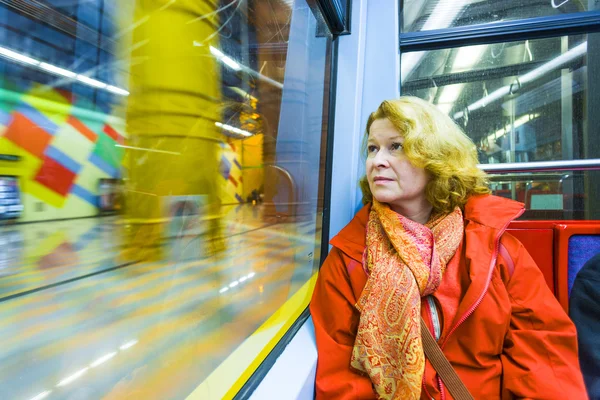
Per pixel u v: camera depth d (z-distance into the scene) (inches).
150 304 24.3
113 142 21.4
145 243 24.0
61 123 18.4
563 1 67.0
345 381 36.4
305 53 55.5
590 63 67.2
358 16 66.7
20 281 16.9
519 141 69.7
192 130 28.1
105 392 20.7
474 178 43.0
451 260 39.0
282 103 48.9
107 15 20.8
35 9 17.4
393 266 37.6
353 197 64.9
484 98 70.4
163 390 24.4
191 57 27.2
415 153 38.5
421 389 34.5
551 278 61.4
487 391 36.2
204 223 30.7
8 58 16.4
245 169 38.5
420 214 43.3
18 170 16.6
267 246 43.9
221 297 33.4
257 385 31.4
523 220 65.0
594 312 45.6
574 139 68.2
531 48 69.2
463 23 70.1
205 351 29.7
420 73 71.9
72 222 19.0
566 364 35.6
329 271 42.9
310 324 44.8
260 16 40.3
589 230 58.1
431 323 37.4
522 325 38.2
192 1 26.9
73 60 19.1
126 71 22.1
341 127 65.1
